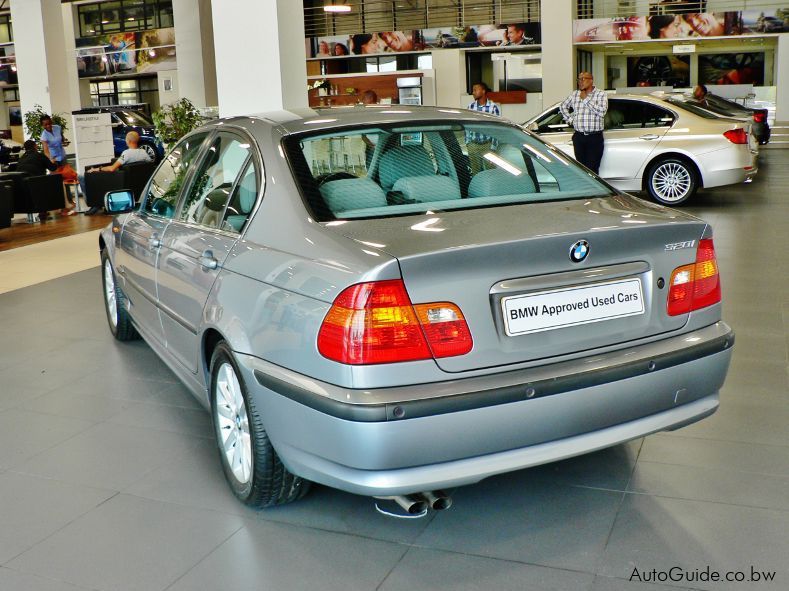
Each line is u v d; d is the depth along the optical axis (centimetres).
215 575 255
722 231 840
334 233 258
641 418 264
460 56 2650
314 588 246
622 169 1041
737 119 1036
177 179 389
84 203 1313
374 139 309
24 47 1959
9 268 812
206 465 337
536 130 1114
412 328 232
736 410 368
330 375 237
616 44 2412
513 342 243
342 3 3017
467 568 252
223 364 298
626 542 263
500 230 250
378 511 289
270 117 335
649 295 264
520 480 308
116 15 3609
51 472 336
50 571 261
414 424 230
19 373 471
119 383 445
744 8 2434
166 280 362
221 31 933
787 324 501
